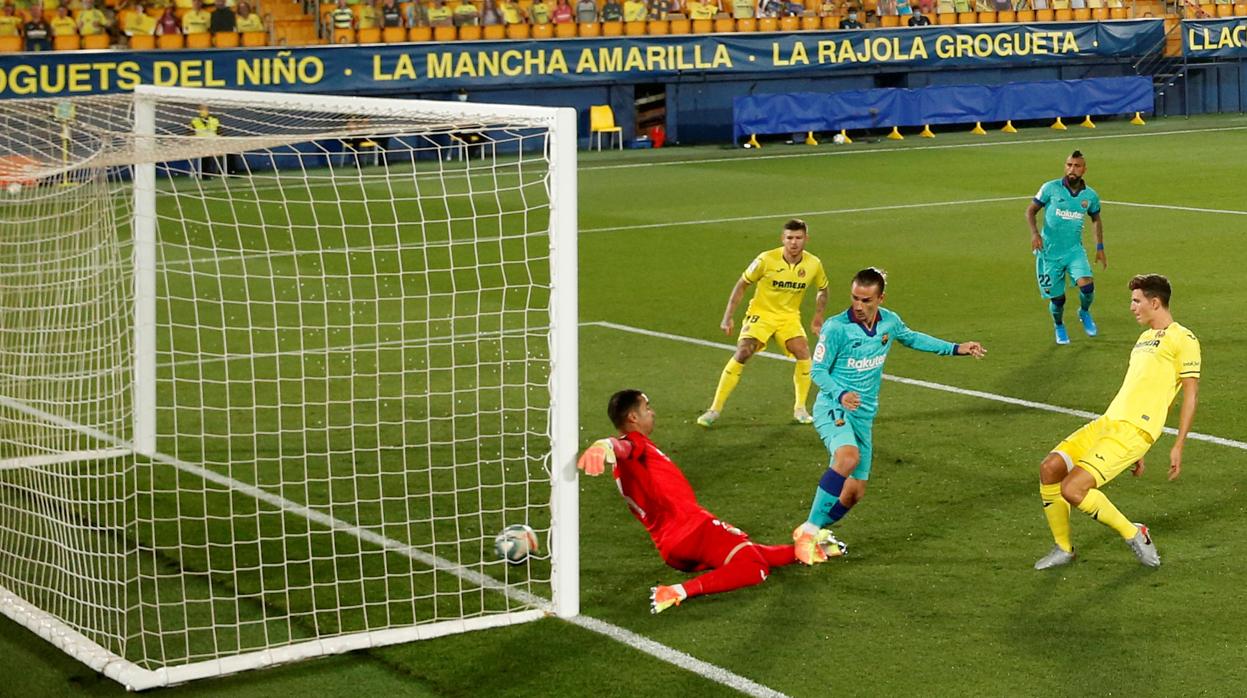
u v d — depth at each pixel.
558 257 12.80
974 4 71.06
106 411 16.69
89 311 18.77
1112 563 13.80
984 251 32.88
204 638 12.52
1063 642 11.98
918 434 18.38
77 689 11.62
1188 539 14.36
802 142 61.56
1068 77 68.12
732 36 60.91
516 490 16.44
